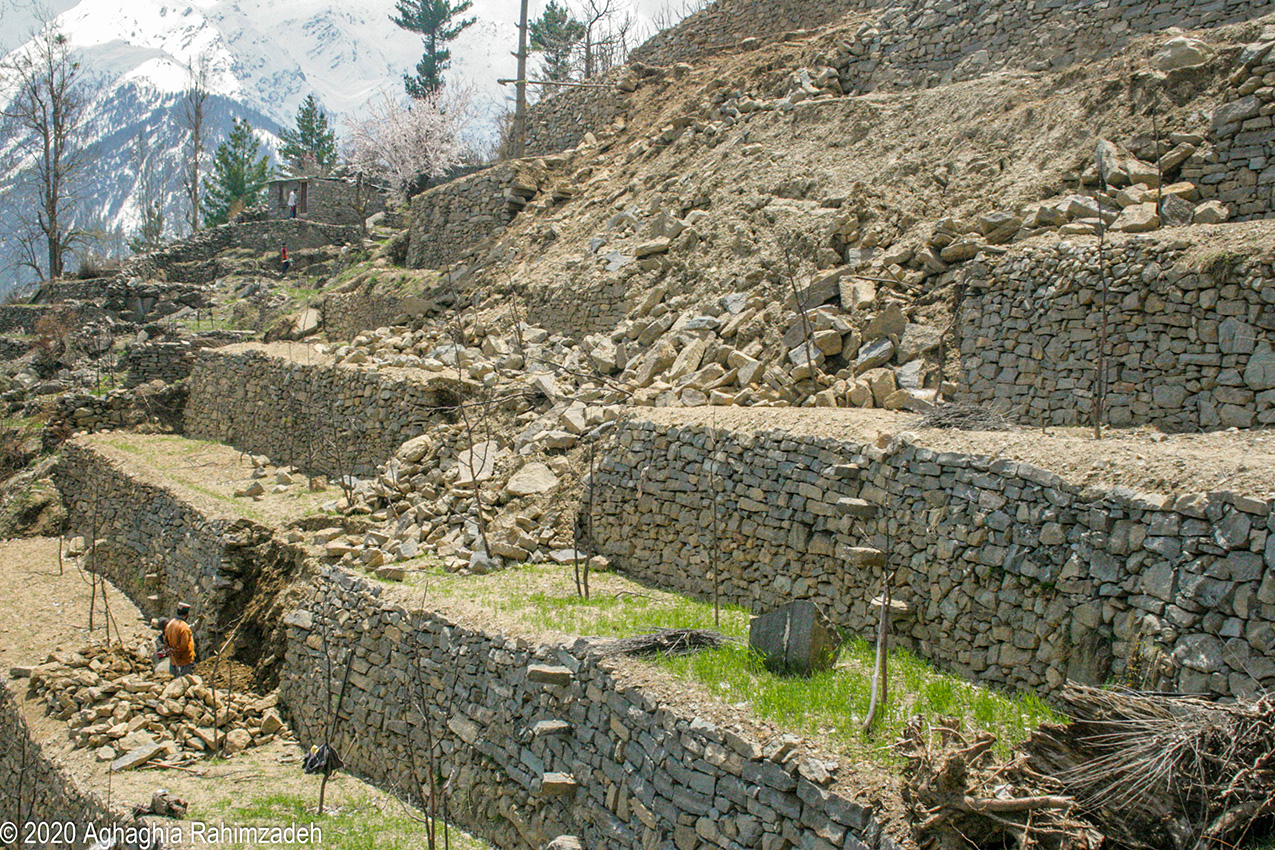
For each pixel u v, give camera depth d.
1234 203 13.81
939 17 21.53
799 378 15.16
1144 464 8.74
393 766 12.32
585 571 12.94
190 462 23.06
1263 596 7.30
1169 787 6.53
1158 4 17.88
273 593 16.02
